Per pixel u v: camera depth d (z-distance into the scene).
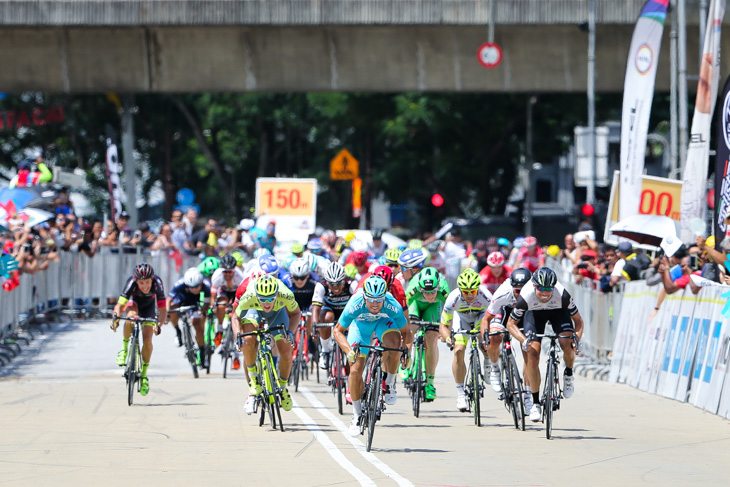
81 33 103.94
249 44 104.62
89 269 86.06
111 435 36.19
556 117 136.00
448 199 140.62
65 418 40.78
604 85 104.81
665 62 102.50
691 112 121.12
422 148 138.62
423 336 41.88
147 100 149.25
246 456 31.64
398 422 40.44
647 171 167.25
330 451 32.66
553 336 36.69
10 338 66.44
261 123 157.00
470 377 40.59
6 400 46.88
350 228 158.62
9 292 65.12
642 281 53.91
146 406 44.66
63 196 85.56
